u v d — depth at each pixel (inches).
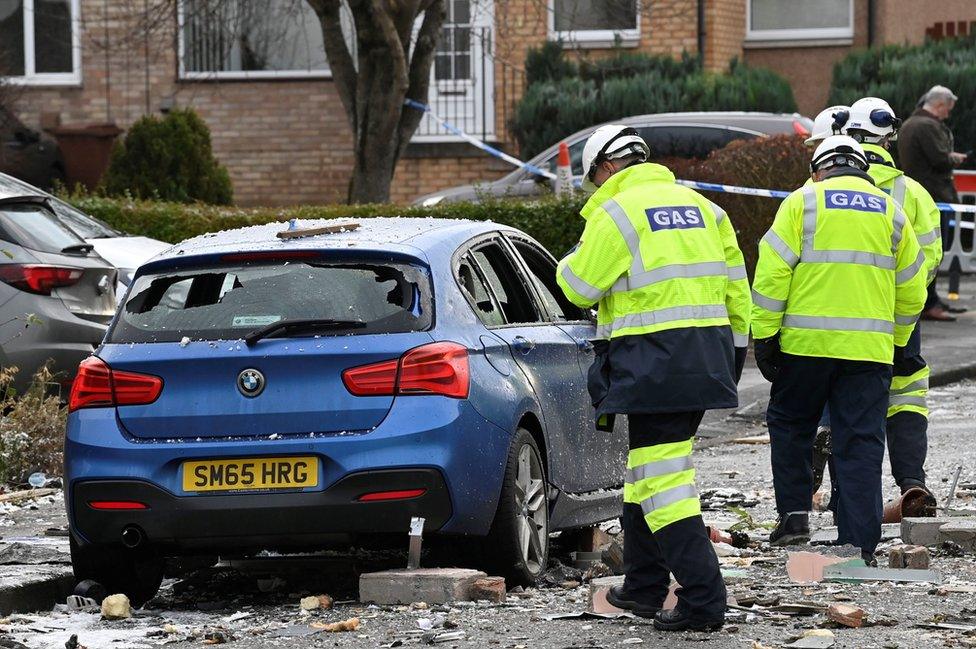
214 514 759.1
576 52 2610.7
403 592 766.5
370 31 2058.3
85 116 2714.1
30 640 700.7
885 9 2765.7
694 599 681.0
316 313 775.1
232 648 687.1
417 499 751.1
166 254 813.9
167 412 770.8
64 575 842.8
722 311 694.5
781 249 846.5
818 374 850.8
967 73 2497.5
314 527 757.3
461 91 2647.6
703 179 1932.8
